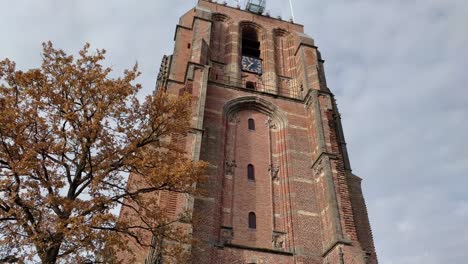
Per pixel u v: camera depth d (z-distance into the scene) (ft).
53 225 40.65
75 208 42.06
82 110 49.39
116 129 51.29
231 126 93.20
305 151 91.40
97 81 50.03
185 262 50.39
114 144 50.08
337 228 72.02
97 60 52.21
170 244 57.36
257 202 80.59
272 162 89.15
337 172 82.58
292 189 82.99
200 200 73.31
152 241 60.08
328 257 71.20
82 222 39.99
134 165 49.21
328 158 84.48
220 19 124.77
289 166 87.40
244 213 77.97
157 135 54.49
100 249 43.06
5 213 40.75
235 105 96.99
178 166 50.65
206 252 67.26
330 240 72.49
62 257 41.24
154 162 50.88
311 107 98.68
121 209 69.77
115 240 43.14
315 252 73.36
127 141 51.55
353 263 67.31
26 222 40.96
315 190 83.61
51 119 47.88
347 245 69.56
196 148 75.87
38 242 38.52
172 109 55.77
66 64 50.60
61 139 47.21
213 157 82.33
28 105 46.85
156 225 50.70
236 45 115.96
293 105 101.76
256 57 118.32
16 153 44.80
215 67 106.32
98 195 45.93
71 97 49.67
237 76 106.32
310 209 79.97
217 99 95.50
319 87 102.32
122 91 50.98
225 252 69.36
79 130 47.67
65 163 47.44
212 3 128.06
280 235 76.23
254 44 125.39
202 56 101.19
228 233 73.20
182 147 75.46
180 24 122.93
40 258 39.52
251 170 86.22
